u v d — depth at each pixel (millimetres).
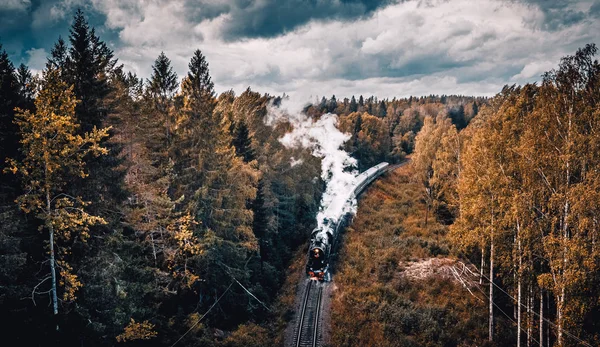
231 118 36875
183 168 25688
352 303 29234
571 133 18188
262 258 35062
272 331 26766
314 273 32844
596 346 18531
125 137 24500
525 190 20719
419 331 26047
